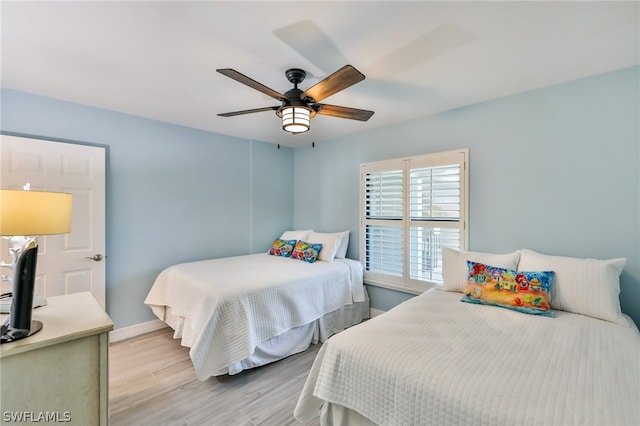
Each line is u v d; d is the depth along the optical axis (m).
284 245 3.89
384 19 1.51
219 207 3.78
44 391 1.23
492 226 2.63
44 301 1.65
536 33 1.64
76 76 2.17
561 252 2.29
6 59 1.93
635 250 2.00
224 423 1.78
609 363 1.26
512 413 0.99
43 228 1.34
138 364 2.46
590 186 2.17
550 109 2.33
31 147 2.45
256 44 1.74
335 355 1.46
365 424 1.37
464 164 2.77
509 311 1.93
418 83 2.28
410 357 1.31
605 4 1.40
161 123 3.26
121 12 1.46
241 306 2.25
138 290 3.09
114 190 2.94
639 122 1.99
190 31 1.62
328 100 2.63
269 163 4.34
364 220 3.60
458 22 1.54
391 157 3.36
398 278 3.26
